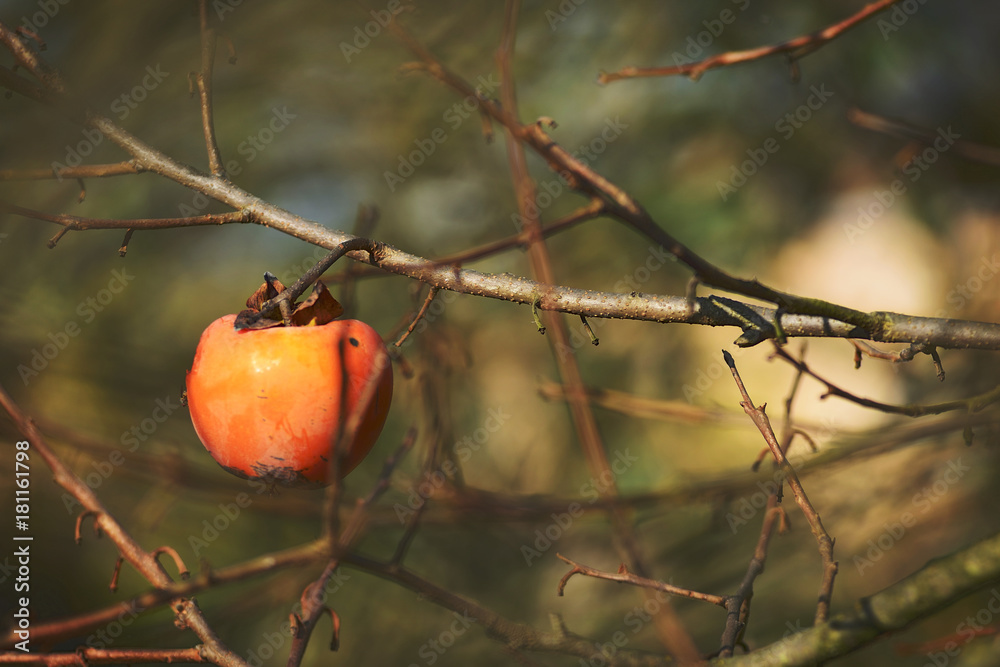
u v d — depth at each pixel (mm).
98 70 4066
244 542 4164
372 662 3885
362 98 4914
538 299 1574
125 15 4012
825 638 1383
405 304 4758
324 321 1623
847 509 3512
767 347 4863
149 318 4707
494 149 5070
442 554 4266
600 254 4828
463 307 4980
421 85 4758
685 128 4852
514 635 1588
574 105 4883
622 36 4805
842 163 4879
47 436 2625
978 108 4594
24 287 4273
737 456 4520
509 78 2402
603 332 5016
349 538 1892
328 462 1533
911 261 4938
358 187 5172
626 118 4852
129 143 1646
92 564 4051
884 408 1685
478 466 4941
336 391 1505
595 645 1566
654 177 4898
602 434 4730
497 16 4645
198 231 4984
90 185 4570
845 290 4910
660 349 4953
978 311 4422
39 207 4316
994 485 3455
